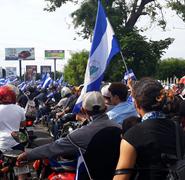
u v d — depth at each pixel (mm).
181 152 3465
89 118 4926
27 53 92562
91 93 4930
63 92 14297
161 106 3588
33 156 4801
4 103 7188
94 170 4613
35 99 21031
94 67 6949
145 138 3447
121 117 6160
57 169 5605
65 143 4738
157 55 33750
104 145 4625
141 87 3627
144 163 3451
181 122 5227
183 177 3270
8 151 6785
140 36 32594
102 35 7156
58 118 13352
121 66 30484
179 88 13703
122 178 3424
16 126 7152
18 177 6543
